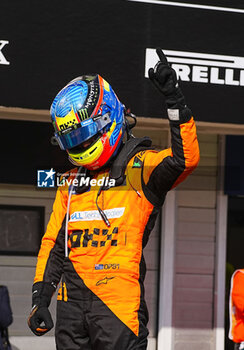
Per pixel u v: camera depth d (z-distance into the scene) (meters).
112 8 15.86
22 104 15.45
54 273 9.91
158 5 16.02
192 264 23.14
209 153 22.83
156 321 22.97
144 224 9.42
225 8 16.25
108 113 9.39
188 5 16.12
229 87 16.19
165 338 22.70
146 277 22.97
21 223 22.59
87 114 9.26
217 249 23.23
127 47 15.86
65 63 15.62
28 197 22.53
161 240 22.97
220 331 23.11
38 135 17.86
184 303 23.02
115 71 15.81
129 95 15.83
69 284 9.47
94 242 9.34
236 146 22.86
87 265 9.32
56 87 15.57
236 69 16.23
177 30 16.06
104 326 9.15
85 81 9.52
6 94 15.39
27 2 15.53
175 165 9.09
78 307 9.35
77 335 9.39
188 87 16.02
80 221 9.52
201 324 23.09
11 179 17.72
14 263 22.55
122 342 9.09
